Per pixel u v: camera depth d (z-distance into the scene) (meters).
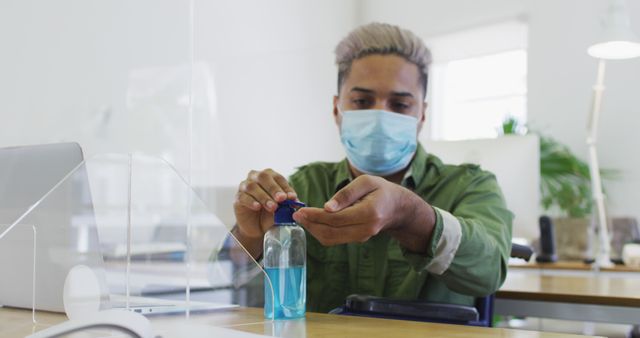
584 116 3.68
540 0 3.87
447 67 4.35
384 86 1.59
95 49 2.26
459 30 4.23
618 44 2.58
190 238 0.80
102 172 0.82
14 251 0.81
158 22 2.72
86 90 2.20
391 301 0.99
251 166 3.45
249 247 1.00
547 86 3.82
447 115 4.35
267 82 3.62
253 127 3.49
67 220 0.79
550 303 1.45
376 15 4.63
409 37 1.61
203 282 0.78
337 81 1.70
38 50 1.95
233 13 3.36
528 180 1.87
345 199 0.86
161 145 2.72
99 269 0.78
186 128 2.92
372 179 0.89
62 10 2.07
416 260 1.03
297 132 3.88
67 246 0.78
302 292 0.87
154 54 2.68
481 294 1.17
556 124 3.78
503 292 1.51
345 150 1.62
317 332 0.74
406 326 0.80
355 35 1.63
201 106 3.05
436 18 4.35
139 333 0.58
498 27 4.05
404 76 1.60
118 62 2.41
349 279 1.45
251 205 0.97
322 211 0.85
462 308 0.96
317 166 1.65
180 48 2.88
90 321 0.58
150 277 0.78
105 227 0.79
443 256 1.05
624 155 3.50
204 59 3.08
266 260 0.85
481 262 1.11
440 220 1.00
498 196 1.41
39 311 0.79
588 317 1.41
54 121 2.01
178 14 2.87
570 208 3.51
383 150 1.57
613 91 3.55
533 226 1.87
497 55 4.14
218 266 0.79
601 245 2.64
